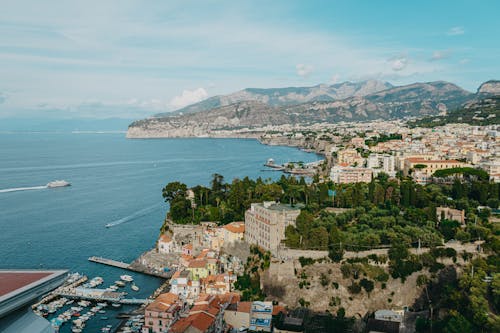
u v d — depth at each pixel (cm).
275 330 17612
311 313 19300
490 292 17162
